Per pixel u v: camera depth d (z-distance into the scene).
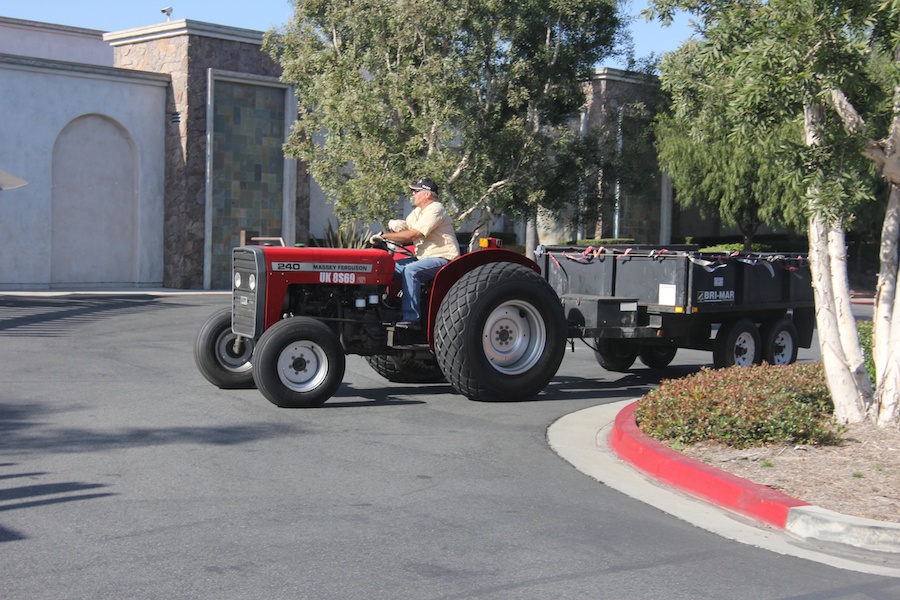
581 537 5.69
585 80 25.75
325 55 23.30
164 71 27.61
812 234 8.23
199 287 27.53
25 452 7.40
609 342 12.71
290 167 28.89
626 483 7.03
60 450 7.48
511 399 10.27
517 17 22.55
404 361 11.27
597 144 26.00
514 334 10.37
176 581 4.80
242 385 10.43
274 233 28.95
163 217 27.80
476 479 6.95
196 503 6.13
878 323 8.19
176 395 9.98
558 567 5.16
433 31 22.47
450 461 7.46
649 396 8.67
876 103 8.64
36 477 6.69
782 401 8.04
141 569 4.95
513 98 23.16
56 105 25.77
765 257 11.98
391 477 6.91
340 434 8.30
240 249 9.98
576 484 6.93
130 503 6.10
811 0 7.35
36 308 19.88
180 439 7.92
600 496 6.62
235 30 27.61
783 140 8.12
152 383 10.73
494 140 23.47
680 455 7.25
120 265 27.38
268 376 9.23
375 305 10.25
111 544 5.32
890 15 7.62
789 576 5.17
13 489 6.38
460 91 22.50
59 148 26.16
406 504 6.25
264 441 7.93
